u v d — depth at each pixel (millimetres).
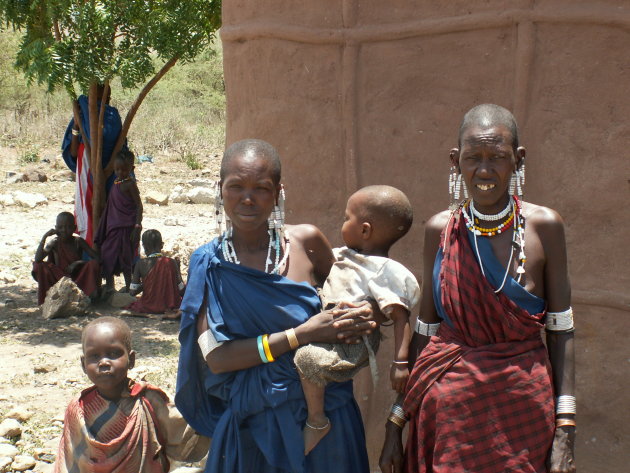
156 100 20812
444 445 2635
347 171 3979
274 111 4188
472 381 2615
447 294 2674
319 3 3969
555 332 2717
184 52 8039
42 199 13875
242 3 4297
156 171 16656
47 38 7773
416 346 2893
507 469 2592
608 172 3500
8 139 18000
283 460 2869
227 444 2914
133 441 3379
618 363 3553
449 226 2723
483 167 2570
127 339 3387
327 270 3070
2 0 7922
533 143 3607
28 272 10008
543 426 2611
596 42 3465
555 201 3602
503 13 3574
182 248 11070
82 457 3396
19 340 7391
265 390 2824
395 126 3877
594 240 3557
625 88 3439
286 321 2816
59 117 19062
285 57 4105
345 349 2797
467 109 3719
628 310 3508
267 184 2766
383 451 2916
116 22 7656
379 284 2832
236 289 2822
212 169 17188
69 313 8250
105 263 8953
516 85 3592
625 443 3557
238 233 2910
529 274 2643
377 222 2893
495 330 2631
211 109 21703
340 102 3969
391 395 4000
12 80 19094
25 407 5695
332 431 2896
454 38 3707
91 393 3447
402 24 3795
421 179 3854
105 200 9172
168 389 6059
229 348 2812
